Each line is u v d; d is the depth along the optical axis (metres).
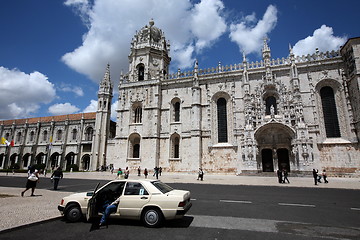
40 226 9.74
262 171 39.03
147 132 46.22
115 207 9.80
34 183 17.83
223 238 8.33
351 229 9.45
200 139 42.44
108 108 64.75
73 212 10.43
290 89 39.34
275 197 17.47
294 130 36.53
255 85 41.59
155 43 52.84
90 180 31.95
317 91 38.31
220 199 16.62
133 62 52.06
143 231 9.12
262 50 43.00
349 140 34.75
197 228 9.55
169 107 46.84
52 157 70.00
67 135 69.81
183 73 48.38
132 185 10.42
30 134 75.56
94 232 8.98
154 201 9.70
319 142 35.84
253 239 8.22
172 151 44.94
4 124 80.69
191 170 41.16
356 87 34.12
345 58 36.91
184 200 9.73
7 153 74.69
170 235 8.64
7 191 20.55
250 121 39.25
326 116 37.50
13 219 10.32
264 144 39.41
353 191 20.44
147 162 44.66
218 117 43.72
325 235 8.67
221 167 40.34
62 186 24.89
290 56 40.28
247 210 13.04
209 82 44.91
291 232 9.03
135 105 49.69
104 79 66.44
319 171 35.03
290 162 37.44
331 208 13.54
